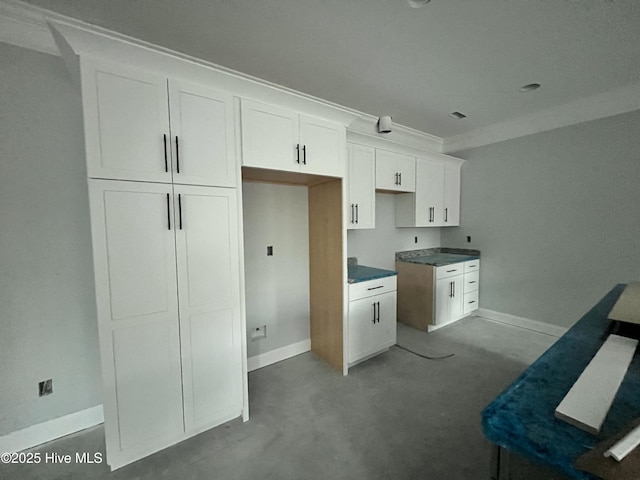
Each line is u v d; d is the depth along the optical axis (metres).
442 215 3.83
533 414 0.71
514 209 3.52
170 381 1.66
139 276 1.54
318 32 1.77
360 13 1.60
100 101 1.40
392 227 3.78
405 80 2.39
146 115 1.52
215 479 1.48
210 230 1.75
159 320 1.61
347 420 1.92
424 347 3.02
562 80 2.44
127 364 1.53
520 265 3.50
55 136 1.77
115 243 1.47
